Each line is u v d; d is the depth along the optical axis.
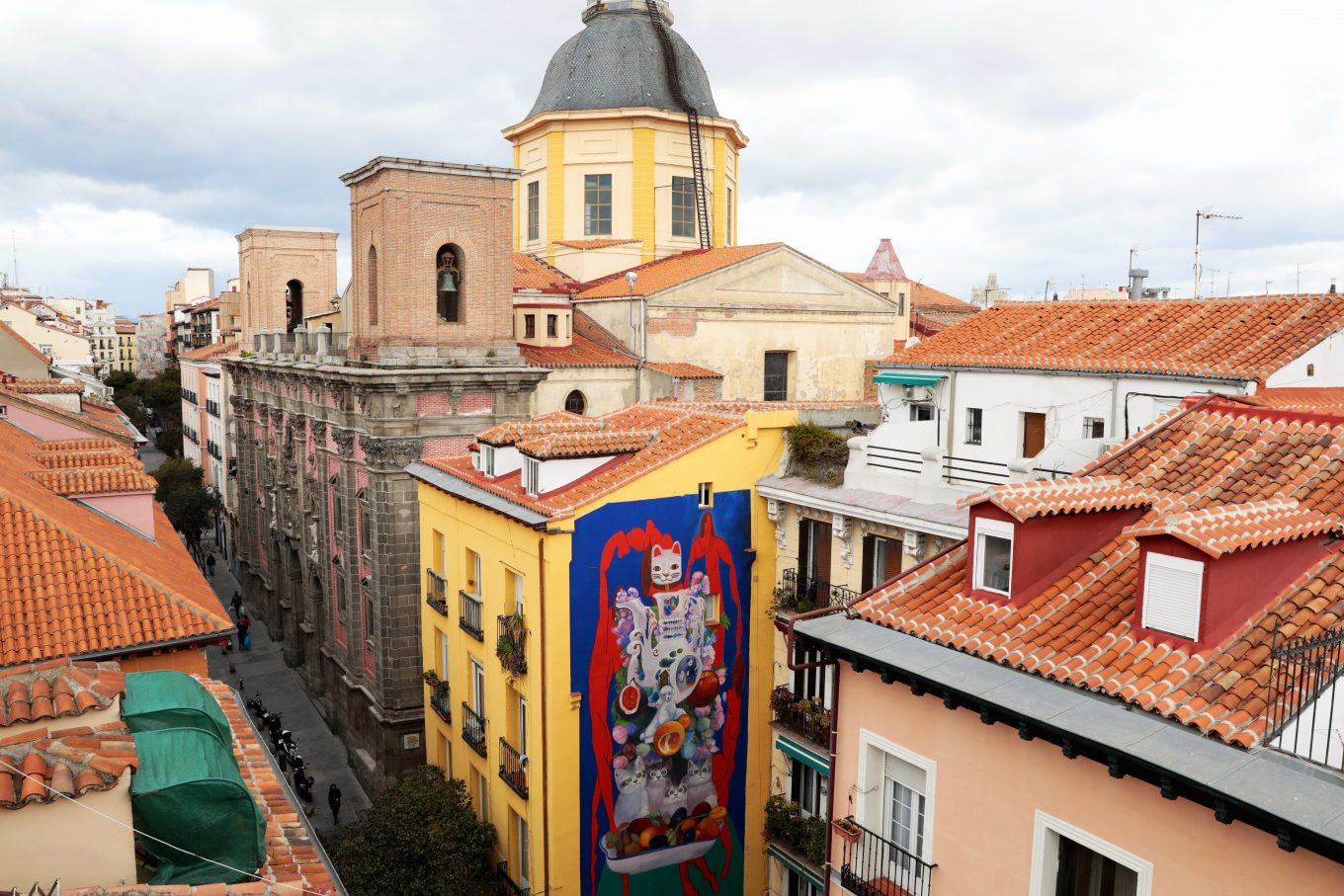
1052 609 13.85
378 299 36.91
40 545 19.66
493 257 37.69
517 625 24.48
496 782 26.58
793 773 25.38
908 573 16.20
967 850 13.73
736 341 44.22
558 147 52.47
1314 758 10.75
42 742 10.75
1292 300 23.33
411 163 35.31
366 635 38.12
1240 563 12.18
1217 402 16.83
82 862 10.34
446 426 35.97
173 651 18.91
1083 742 11.46
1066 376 24.06
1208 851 10.84
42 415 37.72
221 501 79.12
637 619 24.59
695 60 55.59
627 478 24.05
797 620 16.09
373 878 25.08
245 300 63.34
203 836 11.16
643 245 52.09
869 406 29.28
